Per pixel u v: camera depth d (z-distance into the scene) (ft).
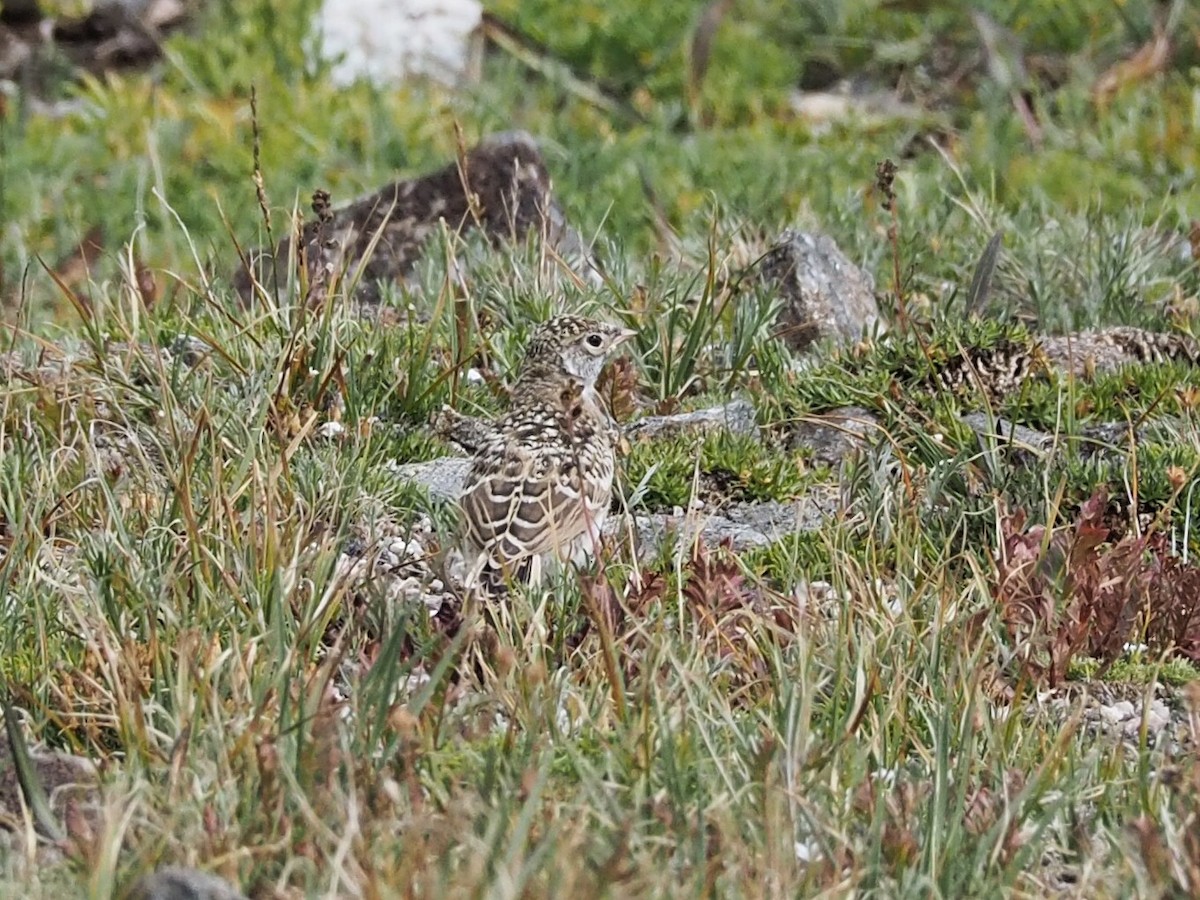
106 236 72.74
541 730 32.50
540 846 27.04
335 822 29.04
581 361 42.65
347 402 46.85
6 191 75.31
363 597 37.91
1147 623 39.78
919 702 34.50
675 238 63.41
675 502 45.19
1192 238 59.82
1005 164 77.30
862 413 48.85
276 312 48.37
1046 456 44.09
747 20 93.86
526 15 92.22
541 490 38.70
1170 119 81.25
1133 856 29.50
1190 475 44.32
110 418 45.50
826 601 38.40
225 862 27.58
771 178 72.64
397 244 60.13
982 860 29.35
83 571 36.94
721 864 27.84
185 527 37.19
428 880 26.20
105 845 26.81
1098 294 57.41
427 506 43.04
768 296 52.80
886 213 65.41
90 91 87.04
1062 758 32.63
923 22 92.27
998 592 38.45
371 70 88.79
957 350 50.21
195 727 31.27
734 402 49.03
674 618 38.29
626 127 86.02
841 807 30.42
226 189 75.97
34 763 31.01
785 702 32.42
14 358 49.85
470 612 35.81
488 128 83.20
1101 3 92.48
